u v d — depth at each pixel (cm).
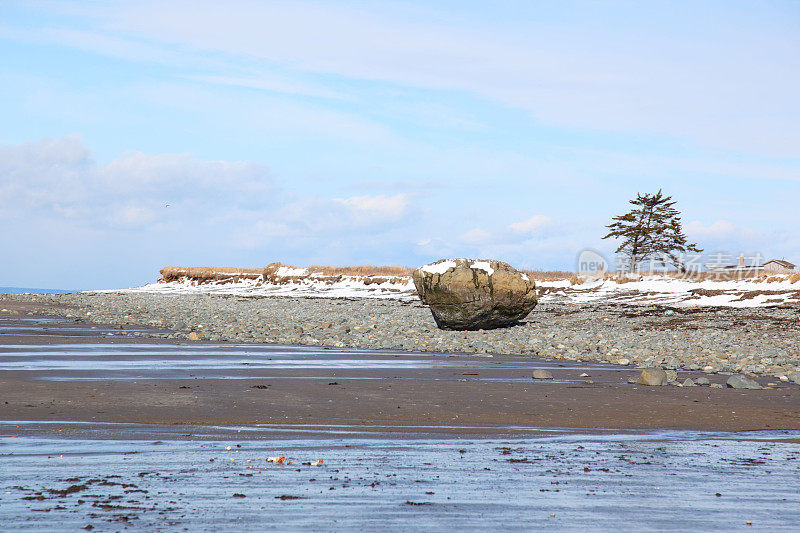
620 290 6950
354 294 8938
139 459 1014
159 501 812
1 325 3831
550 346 3153
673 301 6012
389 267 10856
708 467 1022
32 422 1277
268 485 887
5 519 736
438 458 1056
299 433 1237
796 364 2544
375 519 760
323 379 1958
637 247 9819
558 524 754
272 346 3034
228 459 1023
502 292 3859
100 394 1598
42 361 2228
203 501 814
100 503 797
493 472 973
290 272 11194
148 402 1520
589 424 1376
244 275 11738
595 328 4212
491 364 2480
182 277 12888
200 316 5100
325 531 720
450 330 3966
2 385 1689
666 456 1095
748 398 1720
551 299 6731
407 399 1642
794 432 1315
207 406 1493
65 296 9431
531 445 1167
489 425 1351
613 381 2042
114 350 2645
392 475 945
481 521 758
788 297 5475
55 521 733
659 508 814
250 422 1334
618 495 866
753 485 922
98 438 1155
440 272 3919
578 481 931
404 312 5709
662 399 1694
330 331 3862
